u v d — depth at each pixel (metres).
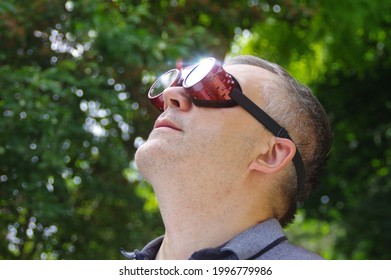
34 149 6.42
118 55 6.95
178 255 2.83
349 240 15.49
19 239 7.43
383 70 15.68
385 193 15.30
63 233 7.82
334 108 16.19
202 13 8.48
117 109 6.95
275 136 2.86
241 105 2.83
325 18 11.05
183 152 2.80
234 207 2.79
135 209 8.39
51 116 6.28
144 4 7.60
